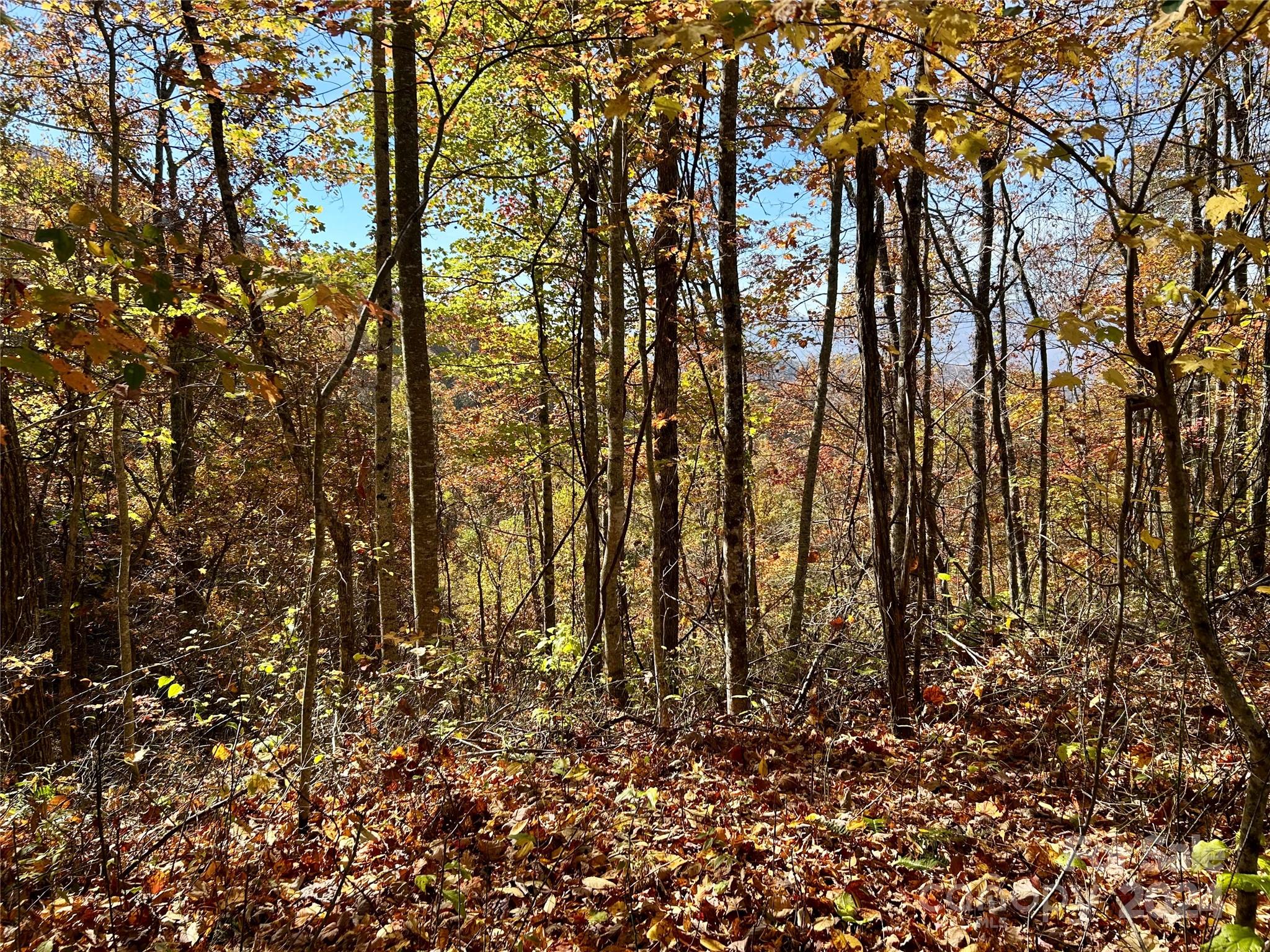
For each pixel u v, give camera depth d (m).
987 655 5.98
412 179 6.61
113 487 11.91
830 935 2.92
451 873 3.35
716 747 4.91
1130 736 4.06
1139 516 3.81
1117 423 9.23
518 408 13.79
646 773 4.49
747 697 5.41
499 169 10.54
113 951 2.87
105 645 12.14
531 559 15.38
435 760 4.44
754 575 9.77
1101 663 4.95
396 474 16.73
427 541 6.91
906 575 4.90
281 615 8.33
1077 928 2.80
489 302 12.45
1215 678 1.95
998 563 13.69
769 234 7.85
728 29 1.74
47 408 8.12
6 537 6.54
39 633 7.64
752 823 3.78
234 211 8.22
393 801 4.07
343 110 8.53
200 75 4.80
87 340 1.94
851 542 7.31
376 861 3.55
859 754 4.57
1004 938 2.78
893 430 6.44
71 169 10.11
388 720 5.21
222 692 7.40
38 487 11.41
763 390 11.86
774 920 2.98
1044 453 8.26
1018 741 4.40
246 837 3.72
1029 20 3.88
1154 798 3.43
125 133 8.73
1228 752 3.67
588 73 5.65
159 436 9.49
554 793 4.18
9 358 1.86
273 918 3.16
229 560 12.14
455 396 21.14
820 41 2.10
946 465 11.05
